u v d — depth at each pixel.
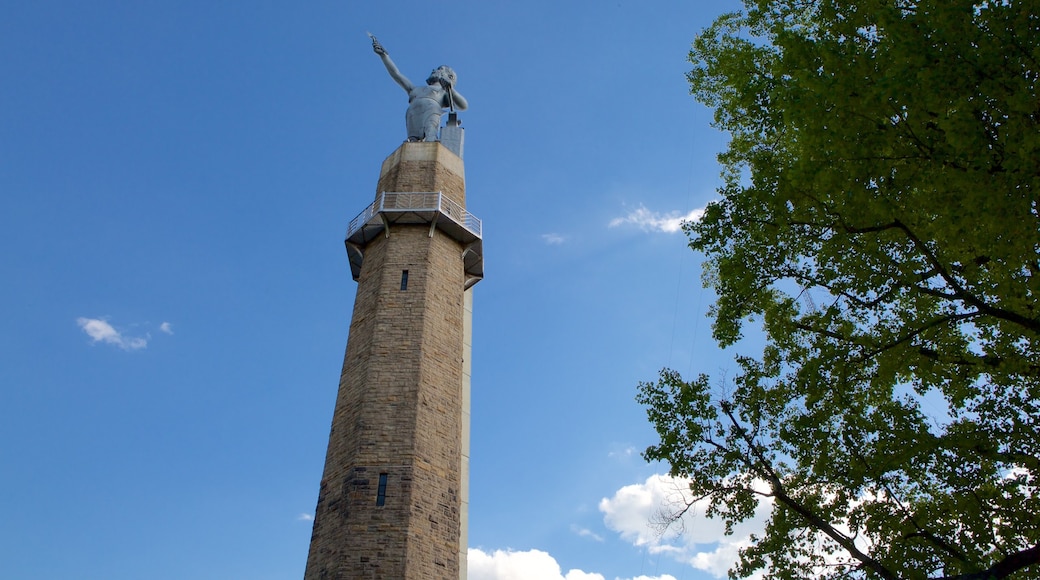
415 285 36.12
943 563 17.45
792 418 19.97
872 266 17.02
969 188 13.24
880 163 14.88
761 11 21.25
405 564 27.69
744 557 20.27
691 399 20.66
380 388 32.53
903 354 17.22
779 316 19.91
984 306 15.59
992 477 17.84
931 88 13.41
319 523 30.20
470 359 42.81
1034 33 13.19
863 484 18.72
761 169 19.72
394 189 40.62
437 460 31.45
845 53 15.53
